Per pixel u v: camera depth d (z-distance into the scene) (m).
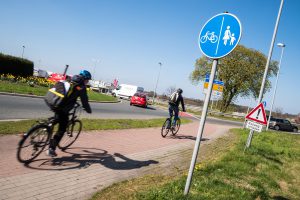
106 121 11.66
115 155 6.52
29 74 29.47
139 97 29.09
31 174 4.54
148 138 9.59
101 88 54.22
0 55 25.44
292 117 67.38
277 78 35.50
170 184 4.89
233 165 7.19
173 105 10.49
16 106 12.31
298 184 7.34
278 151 12.08
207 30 4.34
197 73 48.94
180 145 9.29
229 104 49.72
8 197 3.68
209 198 4.59
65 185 4.36
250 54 44.69
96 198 4.08
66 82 5.16
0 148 5.62
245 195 5.20
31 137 4.89
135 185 4.77
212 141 11.50
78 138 7.59
